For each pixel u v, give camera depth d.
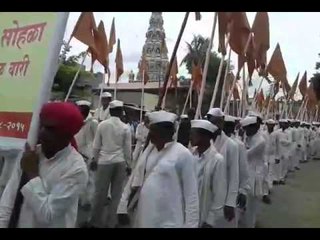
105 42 9.70
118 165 7.56
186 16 4.79
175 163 3.77
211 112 5.92
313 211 10.20
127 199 4.11
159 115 3.88
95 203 7.39
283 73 11.30
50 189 2.79
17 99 2.82
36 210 2.71
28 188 2.71
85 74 24.02
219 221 5.13
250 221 7.82
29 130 2.71
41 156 2.88
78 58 26.20
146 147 4.13
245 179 6.28
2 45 3.00
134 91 38.34
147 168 3.87
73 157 2.87
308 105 29.53
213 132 4.98
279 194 12.76
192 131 4.99
